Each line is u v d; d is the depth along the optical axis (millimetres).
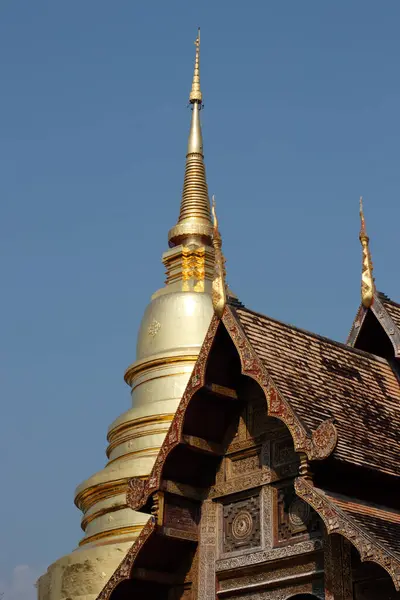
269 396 29594
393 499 30203
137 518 49625
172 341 56594
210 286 59188
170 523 32344
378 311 35812
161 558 32844
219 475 33031
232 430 33219
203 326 56906
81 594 47469
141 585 33500
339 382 31734
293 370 30844
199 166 63594
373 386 32781
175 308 57406
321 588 29422
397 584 25234
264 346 31031
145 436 52500
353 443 29297
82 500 53344
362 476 29047
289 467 31203
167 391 54469
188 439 32312
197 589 32188
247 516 31969
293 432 28578
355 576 28297
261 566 30891
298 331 32688
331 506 27375
